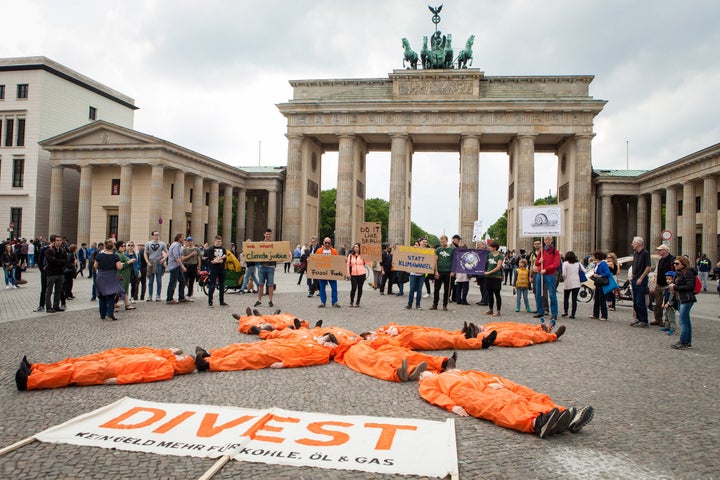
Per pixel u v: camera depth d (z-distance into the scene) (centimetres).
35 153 7950
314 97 8438
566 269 2497
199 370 1231
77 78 8638
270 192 9675
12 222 7981
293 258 5853
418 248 2664
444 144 8988
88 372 1096
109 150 7362
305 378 1193
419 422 883
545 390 1127
